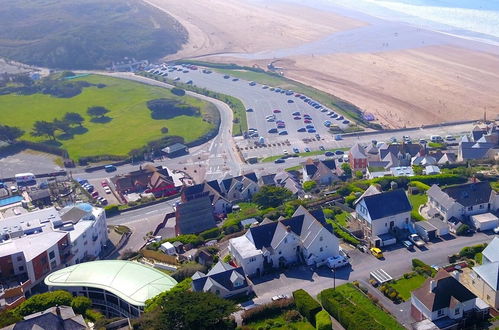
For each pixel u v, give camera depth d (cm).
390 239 14438
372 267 13325
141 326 10681
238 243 13912
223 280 12294
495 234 14675
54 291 12356
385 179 18488
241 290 12350
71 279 12862
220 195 19312
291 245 13600
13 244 14750
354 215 16050
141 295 11988
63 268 14275
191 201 17575
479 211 15538
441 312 10881
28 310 11700
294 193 19288
